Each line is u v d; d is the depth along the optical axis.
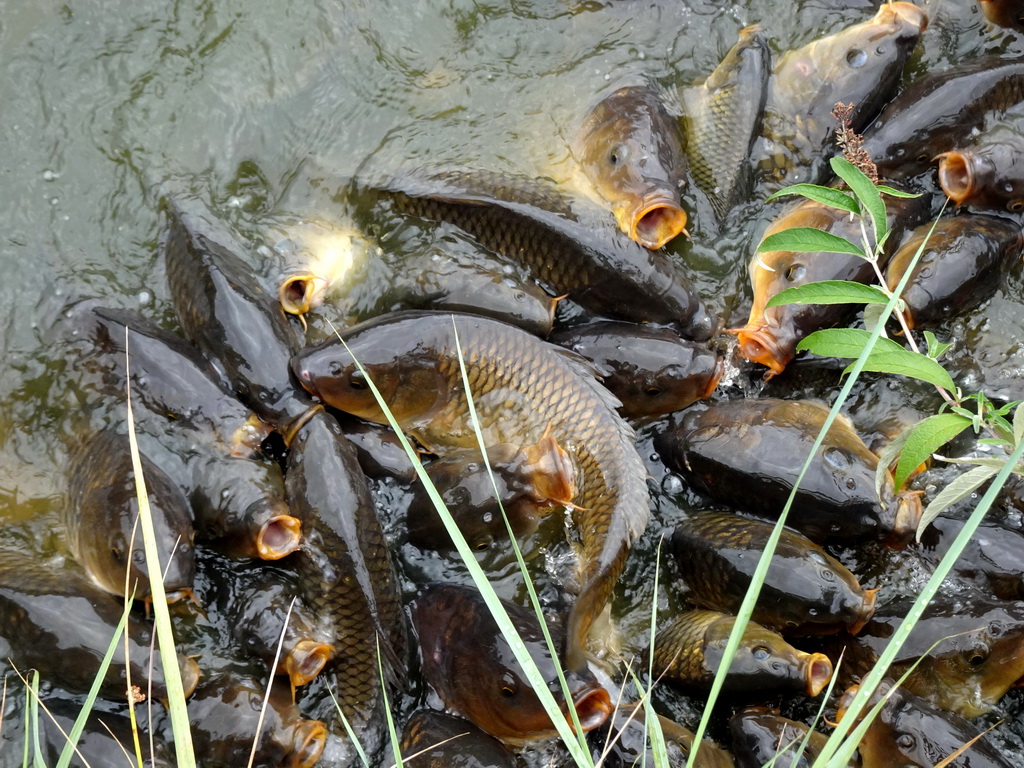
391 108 1.99
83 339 1.77
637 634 1.75
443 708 1.67
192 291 1.78
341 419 1.78
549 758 1.66
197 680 1.62
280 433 1.74
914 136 1.96
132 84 1.95
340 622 1.66
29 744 1.59
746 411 1.80
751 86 1.96
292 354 1.76
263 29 1.99
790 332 1.83
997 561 1.74
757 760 1.62
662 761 1.40
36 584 1.64
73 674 1.61
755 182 1.98
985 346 1.89
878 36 1.98
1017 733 1.70
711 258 1.93
